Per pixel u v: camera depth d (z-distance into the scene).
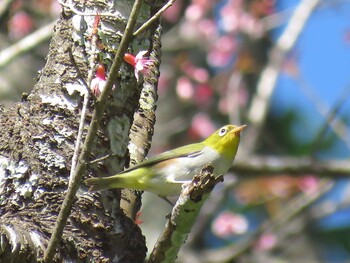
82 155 6.19
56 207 6.75
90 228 6.79
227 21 18.19
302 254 20.12
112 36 7.21
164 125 17.58
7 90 16.39
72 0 7.36
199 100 17.84
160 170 8.15
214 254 15.48
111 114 7.13
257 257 16.28
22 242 6.30
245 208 17.84
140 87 7.35
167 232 6.66
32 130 7.03
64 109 7.08
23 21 16.25
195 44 18.67
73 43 7.25
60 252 6.55
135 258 7.00
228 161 8.88
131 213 7.83
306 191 16.62
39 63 17.12
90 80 6.55
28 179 6.83
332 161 14.81
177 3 18.92
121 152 7.20
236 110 16.28
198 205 6.46
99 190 6.88
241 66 17.20
